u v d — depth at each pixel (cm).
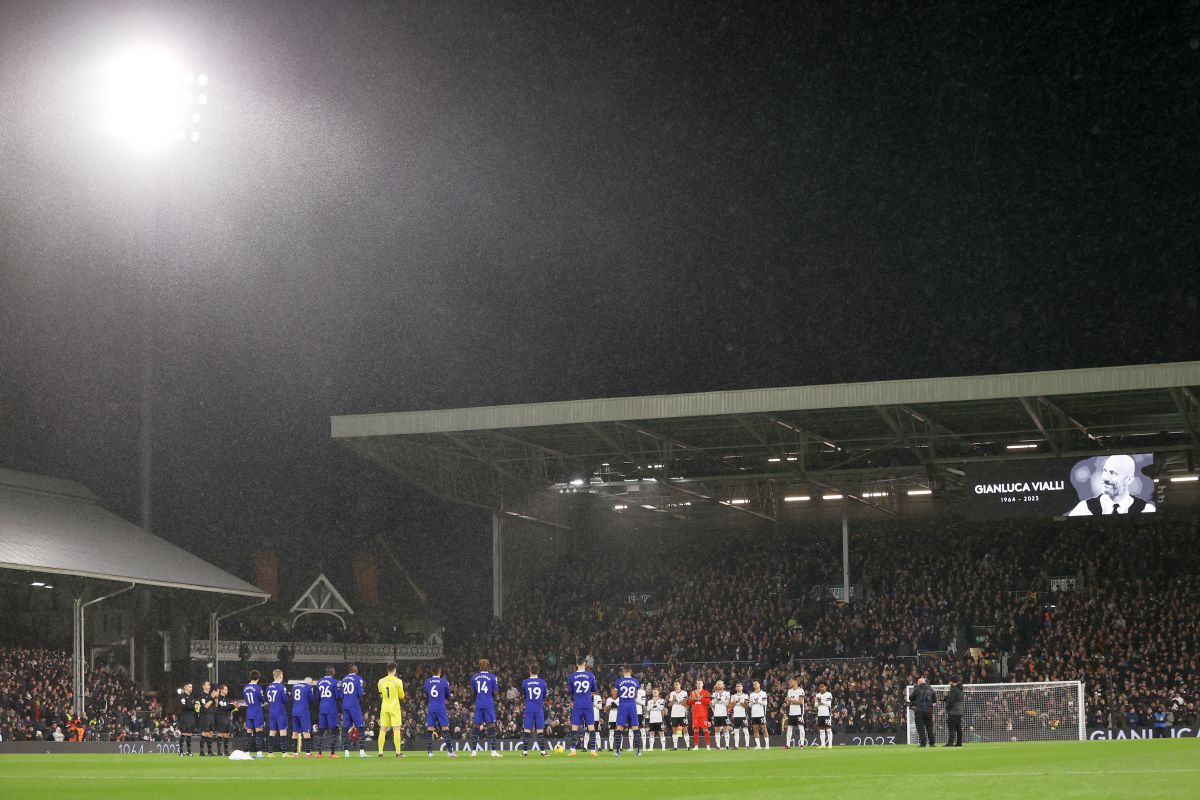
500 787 1703
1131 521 6359
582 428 5662
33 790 1733
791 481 6388
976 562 6350
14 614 5497
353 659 6300
